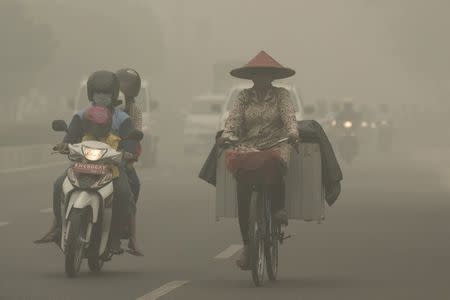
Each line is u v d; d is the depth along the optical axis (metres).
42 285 23.06
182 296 21.81
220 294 22.06
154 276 24.58
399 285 23.25
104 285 23.14
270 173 22.81
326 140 23.92
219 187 23.89
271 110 23.58
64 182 24.00
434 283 23.52
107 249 24.47
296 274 24.95
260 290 22.61
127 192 24.55
